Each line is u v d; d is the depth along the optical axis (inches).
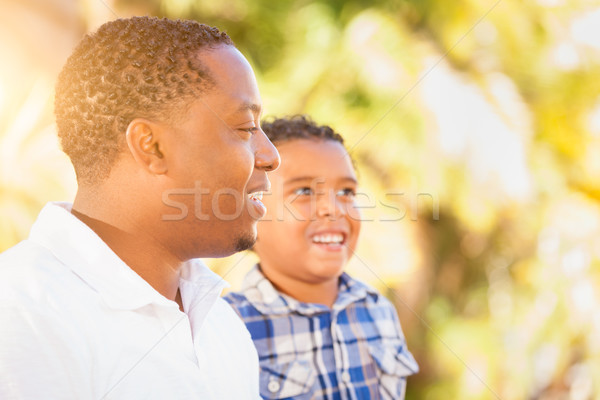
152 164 27.8
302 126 58.9
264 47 137.6
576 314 123.3
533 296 126.9
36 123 94.4
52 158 94.7
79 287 26.2
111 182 28.3
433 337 126.0
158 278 29.4
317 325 55.1
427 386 126.3
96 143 27.9
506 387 122.7
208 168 28.4
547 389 123.2
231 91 29.1
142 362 26.7
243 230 29.9
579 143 128.3
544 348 123.5
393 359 58.0
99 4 104.1
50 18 97.8
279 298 55.1
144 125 27.6
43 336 23.6
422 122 121.6
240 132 29.5
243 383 33.9
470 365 124.9
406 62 124.1
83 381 24.5
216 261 100.0
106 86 27.5
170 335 28.3
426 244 125.6
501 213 125.4
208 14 134.4
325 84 127.1
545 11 129.1
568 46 130.2
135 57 27.8
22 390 22.5
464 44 126.5
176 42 28.6
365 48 125.8
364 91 126.3
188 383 27.8
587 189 128.0
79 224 27.5
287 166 55.5
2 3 93.7
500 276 133.3
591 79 128.8
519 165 122.4
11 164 92.1
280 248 55.1
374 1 132.3
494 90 124.7
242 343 36.2
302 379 52.6
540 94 128.2
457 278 130.8
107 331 26.1
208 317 34.1
